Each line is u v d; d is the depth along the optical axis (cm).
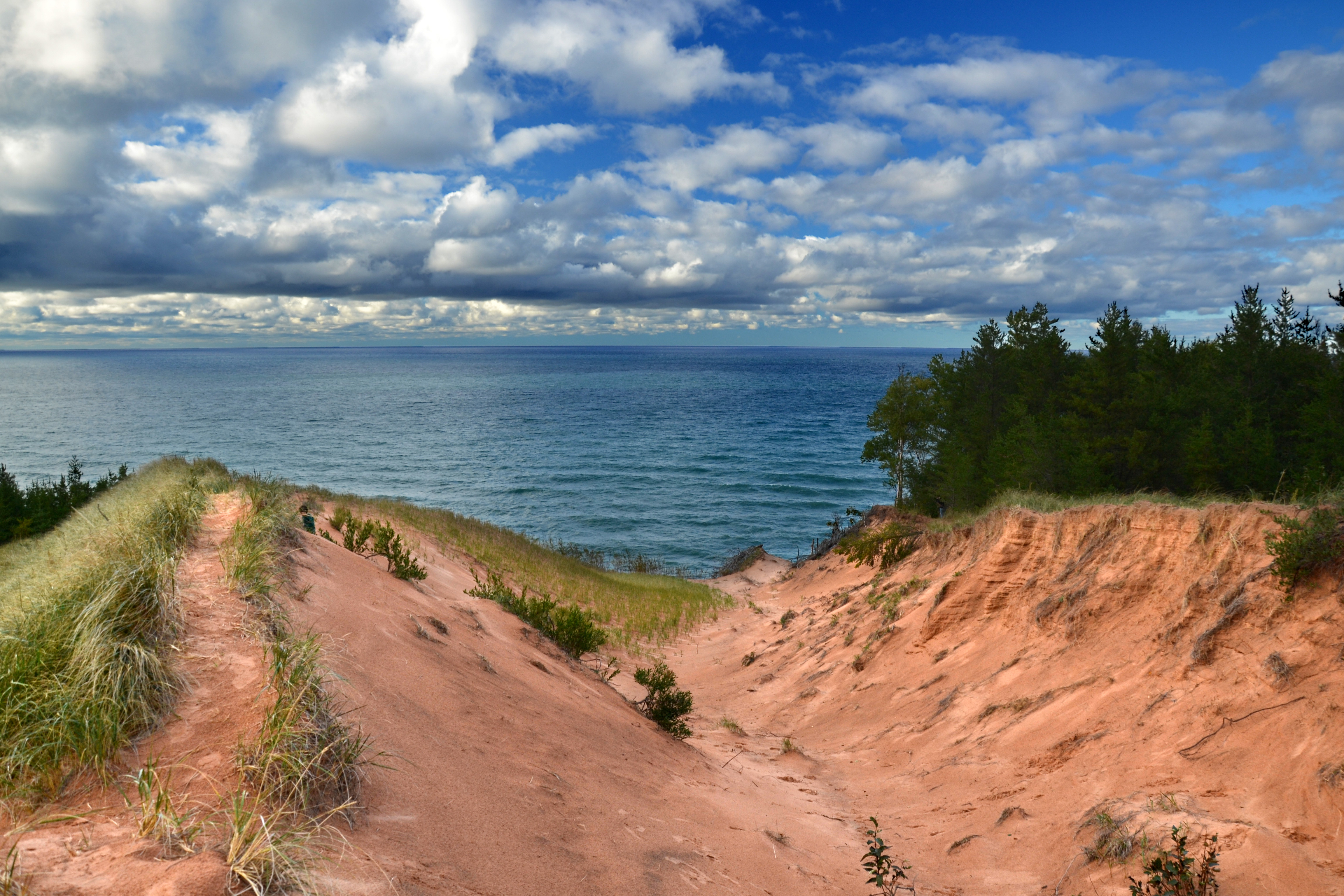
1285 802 552
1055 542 1277
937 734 1066
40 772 339
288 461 10050
